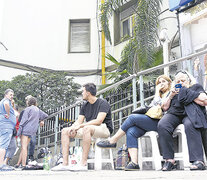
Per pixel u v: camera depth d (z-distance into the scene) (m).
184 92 2.44
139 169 2.62
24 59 11.02
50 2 12.02
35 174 2.05
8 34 10.90
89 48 11.66
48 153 4.29
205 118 2.43
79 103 5.00
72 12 12.05
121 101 4.36
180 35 6.02
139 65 6.54
